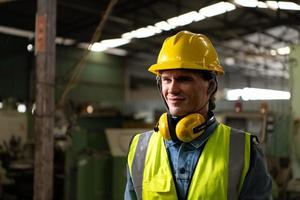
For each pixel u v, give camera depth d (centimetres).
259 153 108
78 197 426
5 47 870
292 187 392
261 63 1161
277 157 439
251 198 105
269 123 464
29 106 723
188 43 113
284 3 572
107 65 1111
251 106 749
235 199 103
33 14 756
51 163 370
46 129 366
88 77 1048
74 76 435
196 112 112
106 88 1106
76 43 959
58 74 956
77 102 942
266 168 109
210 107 118
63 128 517
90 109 711
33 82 882
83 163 429
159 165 114
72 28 834
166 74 112
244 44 952
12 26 839
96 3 686
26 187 527
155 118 585
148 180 113
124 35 888
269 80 1349
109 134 440
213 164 107
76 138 456
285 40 924
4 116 550
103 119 568
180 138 108
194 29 809
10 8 714
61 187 508
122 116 592
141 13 750
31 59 898
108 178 434
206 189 105
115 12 731
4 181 498
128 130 435
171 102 111
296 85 393
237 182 104
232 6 661
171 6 703
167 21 761
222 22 768
